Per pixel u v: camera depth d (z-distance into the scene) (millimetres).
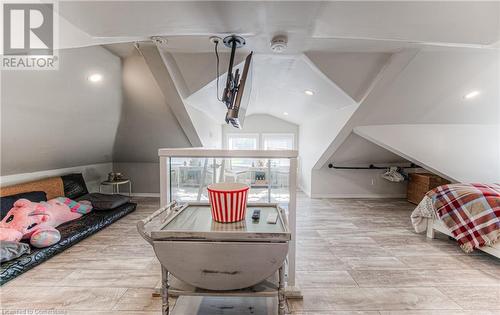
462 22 1427
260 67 2982
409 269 2277
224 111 5156
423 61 2582
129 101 3598
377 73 2779
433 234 2996
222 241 1207
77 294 1883
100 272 2201
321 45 2293
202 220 1425
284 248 1207
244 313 1692
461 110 3408
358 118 3559
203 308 1741
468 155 3785
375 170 5273
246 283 1240
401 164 5156
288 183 1906
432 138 3775
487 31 1555
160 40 2205
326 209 4379
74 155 3982
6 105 2215
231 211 1368
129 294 1894
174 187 2059
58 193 3672
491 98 3166
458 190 2721
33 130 2734
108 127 3959
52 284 2008
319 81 3146
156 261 2406
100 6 1264
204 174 2098
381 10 1311
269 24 1539
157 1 1228
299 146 6793
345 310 1728
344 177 5316
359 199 5160
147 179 5402
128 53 2822
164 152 1957
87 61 2574
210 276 1235
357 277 2143
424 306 1765
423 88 2990
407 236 3090
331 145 4398
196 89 3125
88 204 3668
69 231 2889
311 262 2410
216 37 2092
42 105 2533
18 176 3375
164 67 2740
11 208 2812
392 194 5312
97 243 2844
